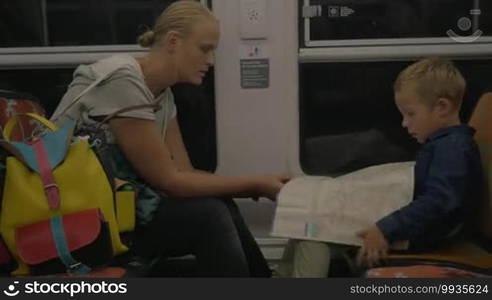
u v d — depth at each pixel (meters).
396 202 1.83
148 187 1.99
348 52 2.51
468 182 1.78
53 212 1.66
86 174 1.70
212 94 2.58
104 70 1.93
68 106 1.94
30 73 2.58
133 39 2.53
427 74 1.84
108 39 2.53
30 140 1.81
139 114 1.90
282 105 2.58
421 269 1.68
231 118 2.59
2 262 1.71
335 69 2.55
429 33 2.49
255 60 2.54
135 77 1.92
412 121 1.89
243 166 2.63
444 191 1.73
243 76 2.55
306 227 1.82
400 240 1.77
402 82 1.90
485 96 2.06
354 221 1.82
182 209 1.93
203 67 2.05
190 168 2.29
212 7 2.51
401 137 2.60
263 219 2.68
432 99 1.84
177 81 2.07
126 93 1.91
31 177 1.68
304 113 2.60
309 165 2.64
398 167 2.04
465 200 1.80
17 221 1.65
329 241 1.79
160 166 1.94
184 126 2.61
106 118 1.90
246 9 2.50
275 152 2.62
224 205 1.94
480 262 1.81
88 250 1.65
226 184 2.00
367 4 2.48
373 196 1.85
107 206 1.73
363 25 2.50
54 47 2.54
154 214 1.94
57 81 2.58
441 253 1.91
